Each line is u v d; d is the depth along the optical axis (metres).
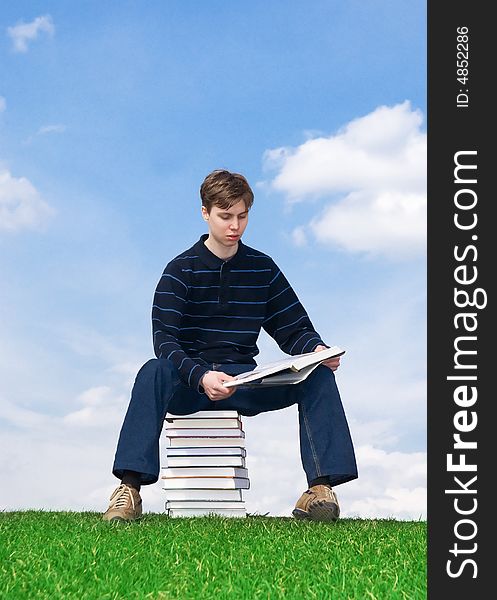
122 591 1.81
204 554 2.28
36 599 1.73
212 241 3.54
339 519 3.47
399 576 1.98
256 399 3.47
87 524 3.07
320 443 3.23
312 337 3.59
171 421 3.51
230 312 3.61
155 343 3.39
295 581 1.93
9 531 2.82
